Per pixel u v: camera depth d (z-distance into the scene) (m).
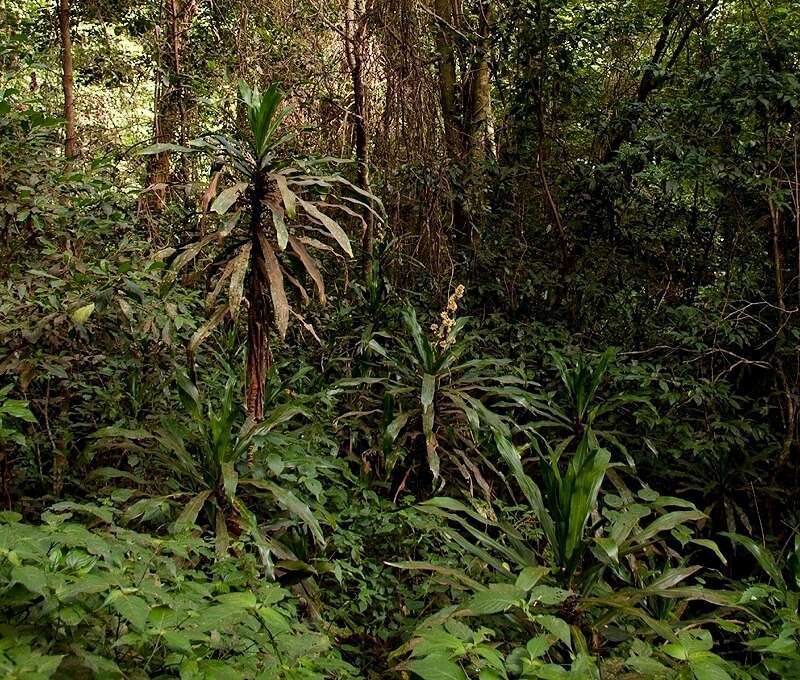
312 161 2.77
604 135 5.45
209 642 1.46
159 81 5.44
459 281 5.24
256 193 2.72
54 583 1.22
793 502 4.16
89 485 2.72
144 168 5.81
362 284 4.89
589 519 2.82
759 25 4.43
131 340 2.84
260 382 2.82
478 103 5.80
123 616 1.26
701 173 4.46
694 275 5.27
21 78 5.32
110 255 2.97
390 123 5.50
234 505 2.29
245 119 5.43
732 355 4.45
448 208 5.54
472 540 3.32
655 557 3.51
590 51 5.44
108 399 2.87
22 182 2.91
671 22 5.46
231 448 2.56
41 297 2.57
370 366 4.09
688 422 4.34
